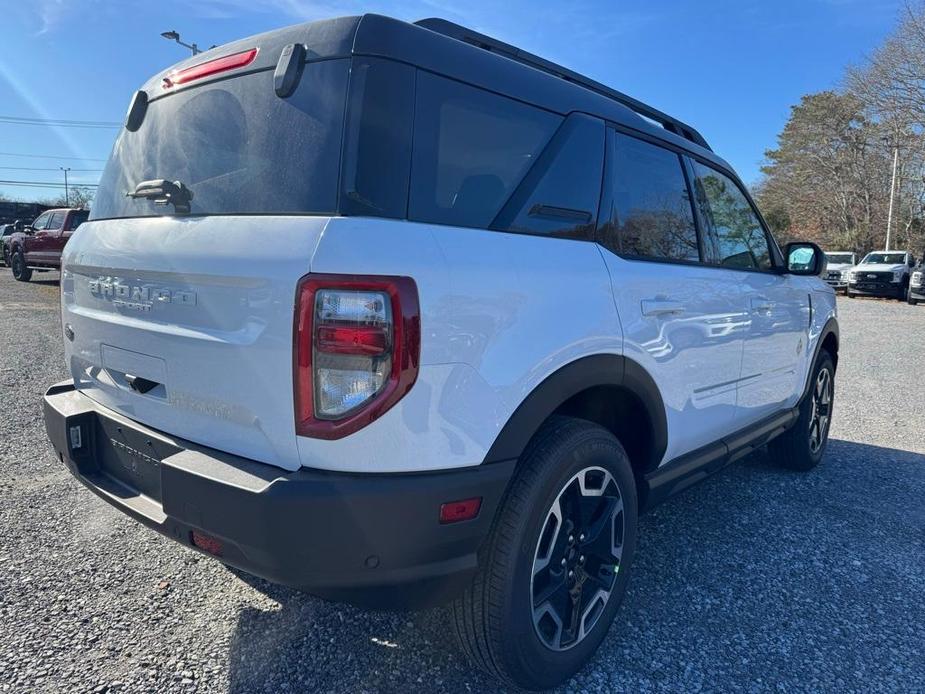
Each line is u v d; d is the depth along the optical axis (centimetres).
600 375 230
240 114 210
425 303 177
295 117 195
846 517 385
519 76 228
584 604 235
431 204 193
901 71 3519
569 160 237
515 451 199
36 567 294
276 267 177
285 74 198
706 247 317
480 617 204
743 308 326
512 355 197
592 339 225
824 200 4728
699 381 293
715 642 259
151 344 215
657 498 281
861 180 4462
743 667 244
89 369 256
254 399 185
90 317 247
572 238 235
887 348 1129
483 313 190
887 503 409
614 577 246
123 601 271
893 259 2623
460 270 187
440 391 181
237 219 194
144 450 224
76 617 259
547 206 227
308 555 173
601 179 250
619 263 248
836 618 279
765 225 384
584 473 226
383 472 177
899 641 264
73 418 245
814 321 427
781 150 5266
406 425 176
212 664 235
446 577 189
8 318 1100
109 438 243
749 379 344
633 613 278
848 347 1139
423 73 198
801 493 423
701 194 319
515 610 204
